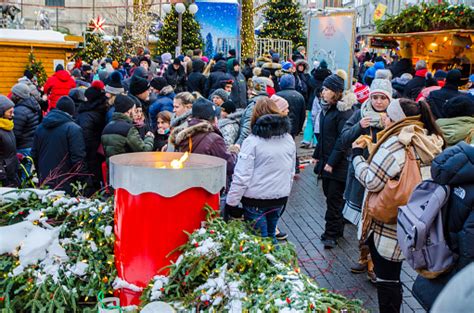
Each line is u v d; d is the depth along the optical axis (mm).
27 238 3320
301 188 9219
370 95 5211
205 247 2959
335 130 6293
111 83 6980
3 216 3572
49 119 5922
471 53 13000
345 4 51125
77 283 3303
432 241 3229
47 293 3158
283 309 2586
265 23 28422
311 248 6270
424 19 12461
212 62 14391
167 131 7055
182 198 3041
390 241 3854
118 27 41125
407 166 3686
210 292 2850
